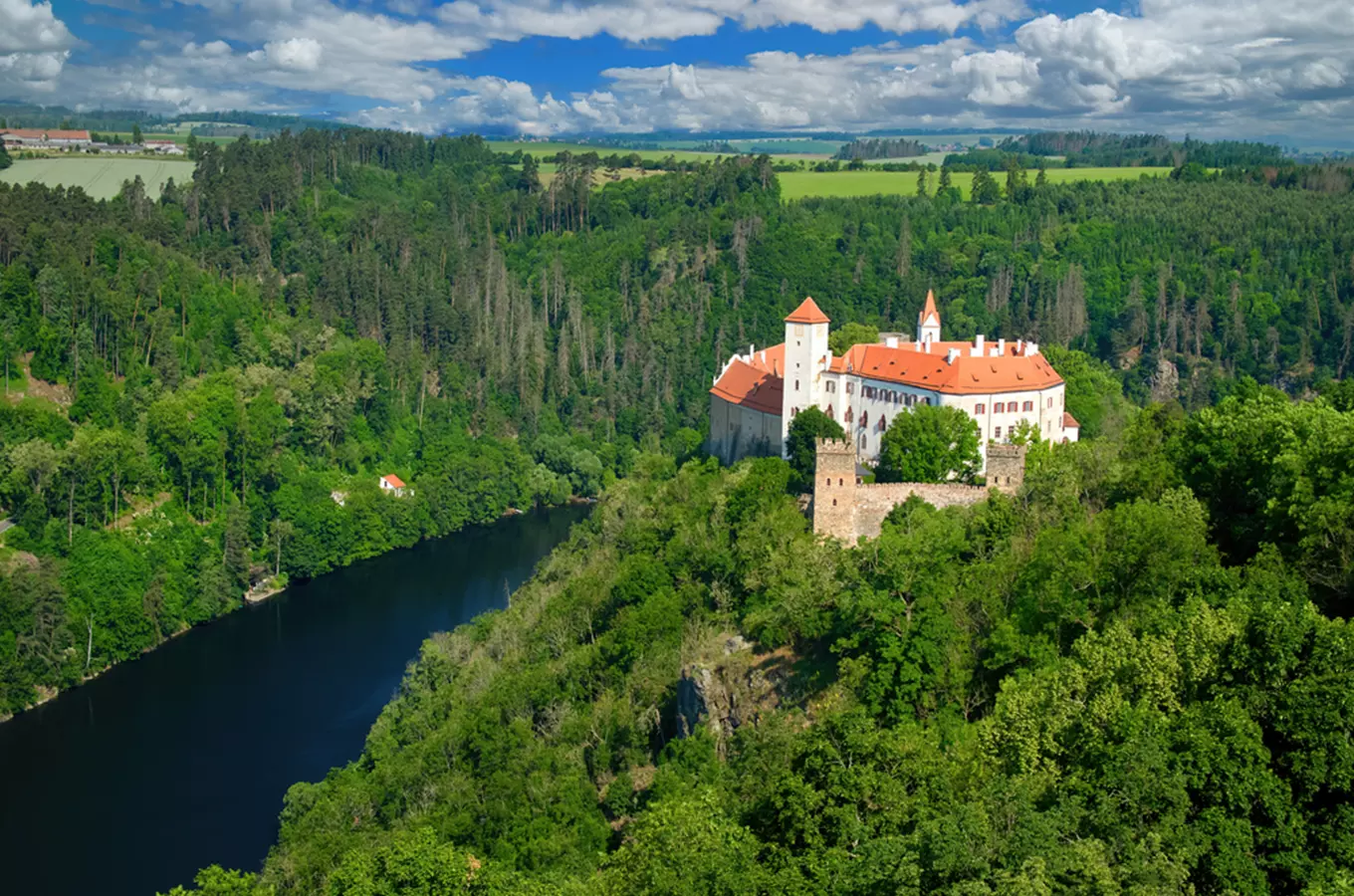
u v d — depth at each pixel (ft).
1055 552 364.17
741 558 498.69
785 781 282.36
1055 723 276.00
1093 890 216.74
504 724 481.05
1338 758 243.60
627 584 529.86
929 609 360.48
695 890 254.47
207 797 536.42
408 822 422.82
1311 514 337.31
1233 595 319.68
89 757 576.61
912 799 270.05
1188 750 247.29
